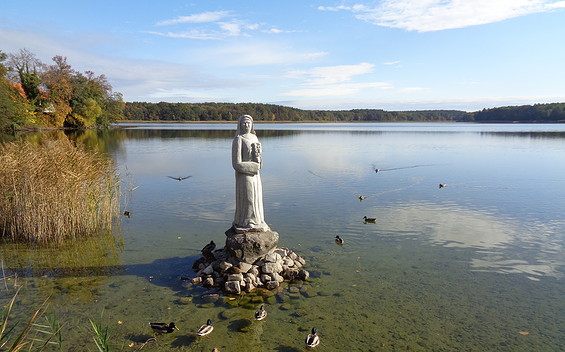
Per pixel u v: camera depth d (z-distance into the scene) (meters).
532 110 194.50
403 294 12.86
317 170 39.09
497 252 16.62
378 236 18.59
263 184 31.52
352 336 10.45
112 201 21.09
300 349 9.85
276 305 12.07
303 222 20.69
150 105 194.88
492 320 11.34
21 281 13.59
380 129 139.62
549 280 13.98
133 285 13.34
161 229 19.36
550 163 44.44
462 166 42.41
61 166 18.42
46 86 93.12
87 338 10.24
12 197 18.36
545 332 10.77
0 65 75.50
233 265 13.70
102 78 113.44
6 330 10.49
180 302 12.18
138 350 9.74
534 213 22.89
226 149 60.44
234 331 10.64
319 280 13.81
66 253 16.27
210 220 20.88
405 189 29.91
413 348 9.95
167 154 53.22
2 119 69.19
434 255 16.25
